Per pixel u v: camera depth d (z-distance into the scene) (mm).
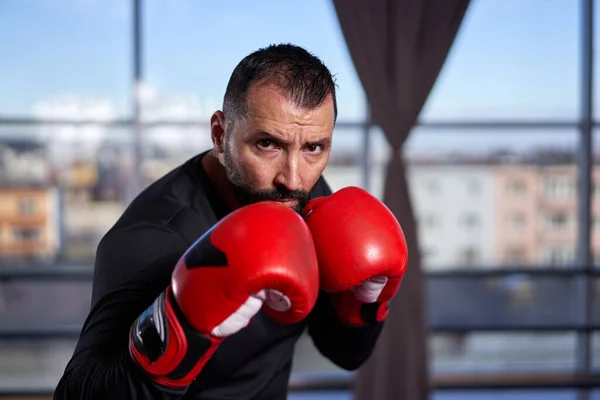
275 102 691
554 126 3393
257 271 604
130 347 654
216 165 905
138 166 3277
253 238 623
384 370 2656
